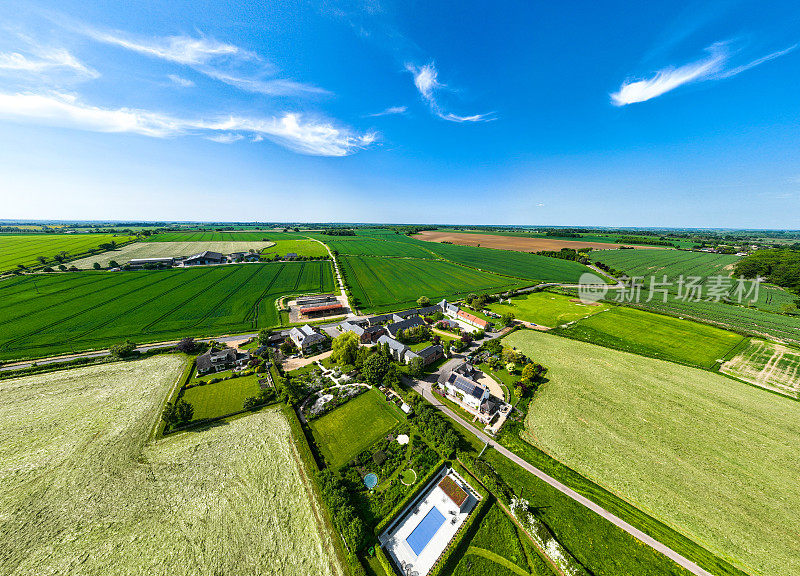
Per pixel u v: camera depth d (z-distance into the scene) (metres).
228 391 58.56
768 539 34.47
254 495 38.50
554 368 69.12
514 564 31.83
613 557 32.44
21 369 62.25
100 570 30.61
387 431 49.84
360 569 30.75
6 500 36.91
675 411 55.22
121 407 53.06
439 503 38.44
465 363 66.62
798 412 55.06
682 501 38.88
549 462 44.16
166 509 36.53
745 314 103.19
